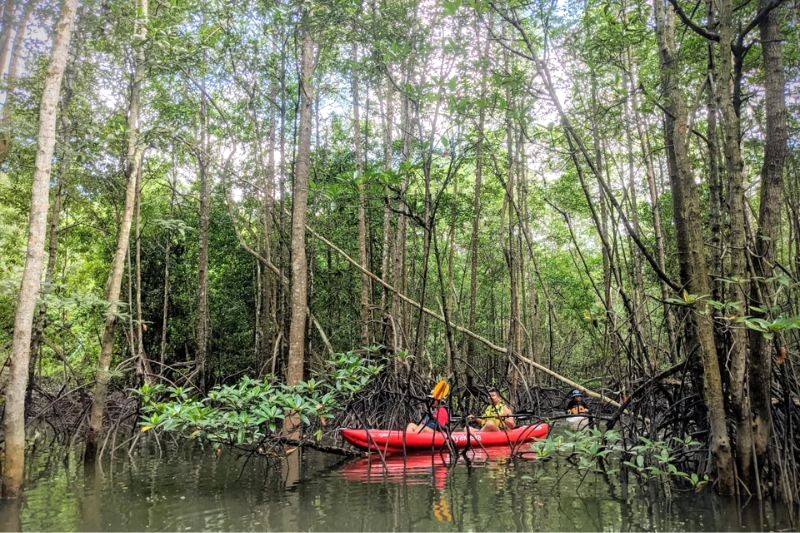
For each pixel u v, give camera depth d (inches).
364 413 397.7
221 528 191.9
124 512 213.3
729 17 205.2
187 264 717.3
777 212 204.4
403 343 466.3
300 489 248.7
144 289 700.0
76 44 331.9
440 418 347.9
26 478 280.1
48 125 230.2
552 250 884.0
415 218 306.7
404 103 512.1
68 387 532.1
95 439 316.2
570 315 792.3
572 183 564.7
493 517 200.5
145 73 347.3
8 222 495.8
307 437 354.6
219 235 677.9
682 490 228.5
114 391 545.3
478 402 446.6
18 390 232.4
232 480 269.1
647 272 548.7
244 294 711.1
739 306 192.4
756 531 177.9
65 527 195.2
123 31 324.8
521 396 533.3
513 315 473.7
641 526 185.8
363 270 371.6
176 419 250.4
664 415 276.2
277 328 535.8
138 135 340.8
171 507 219.6
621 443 285.4
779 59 205.3
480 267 820.6
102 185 444.5
